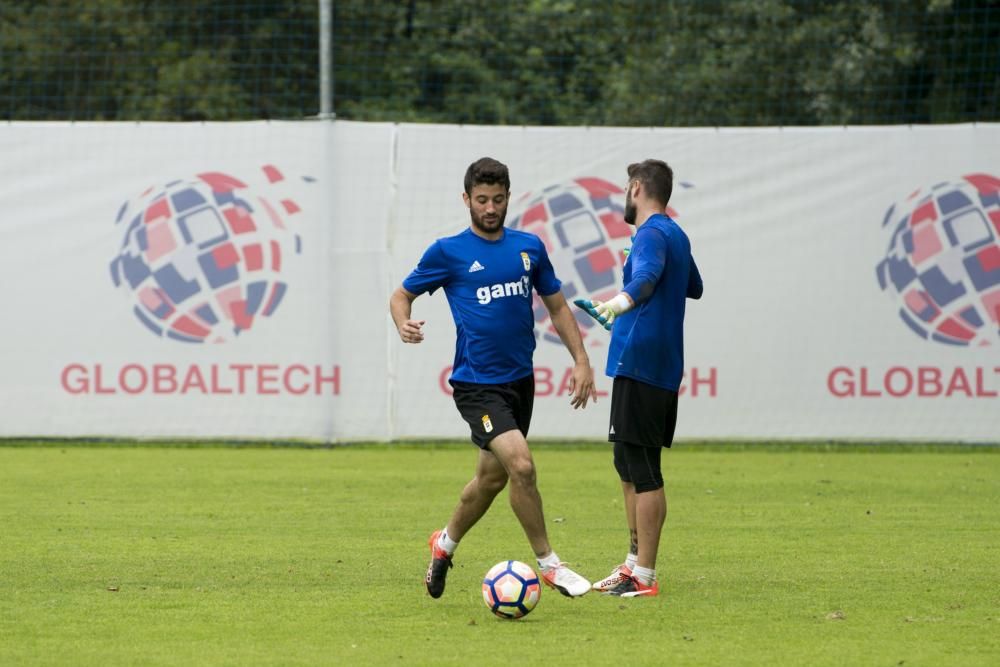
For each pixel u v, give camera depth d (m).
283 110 83.25
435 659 19.44
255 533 31.11
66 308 49.25
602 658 19.53
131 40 80.38
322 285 49.00
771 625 21.81
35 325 49.28
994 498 37.59
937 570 26.77
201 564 27.11
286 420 49.25
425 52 84.69
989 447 48.88
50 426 49.41
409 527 32.09
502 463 22.84
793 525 32.78
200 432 49.31
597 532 31.56
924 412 48.91
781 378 48.88
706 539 30.69
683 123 76.56
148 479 40.88
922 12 70.88
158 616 22.31
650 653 19.84
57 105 78.88
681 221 48.94
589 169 48.88
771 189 48.84
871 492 38.75
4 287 49.25
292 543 29.73
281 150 48.97
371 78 84.69
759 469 44.28
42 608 22.89
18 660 19.34
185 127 49.16
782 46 74.94
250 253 49.00
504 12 85.12
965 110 71.25
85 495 37.41
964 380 48.84
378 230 49.00
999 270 48.56
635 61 79.75
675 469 44.28
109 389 49.34
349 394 49.19
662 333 24.53
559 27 83.94
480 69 84.38
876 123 72.56
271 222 49.03
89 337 49.28
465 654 19.75
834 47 73.88
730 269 48.88
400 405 49.16
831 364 48.88
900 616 22.48
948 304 48.69
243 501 36.38
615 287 48.84
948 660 19.48
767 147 48.84
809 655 19.75
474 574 26.25
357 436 49.22
